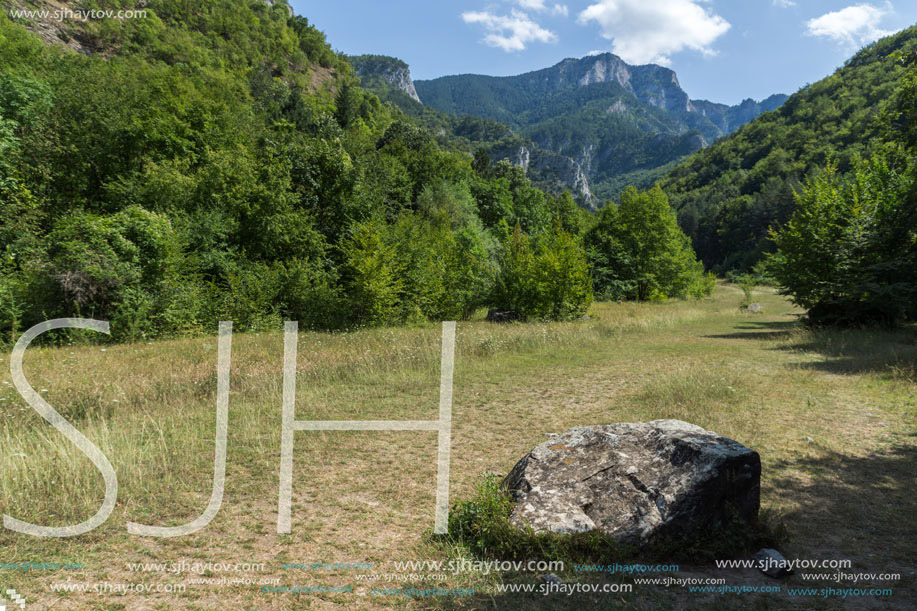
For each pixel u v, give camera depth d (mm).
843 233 17734
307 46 147375
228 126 32125
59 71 30641
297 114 67188
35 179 22781
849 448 5777
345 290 22562
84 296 14398
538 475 4020
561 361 12500
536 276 23250
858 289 16391
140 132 26859
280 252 24125
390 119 136750
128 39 77250
